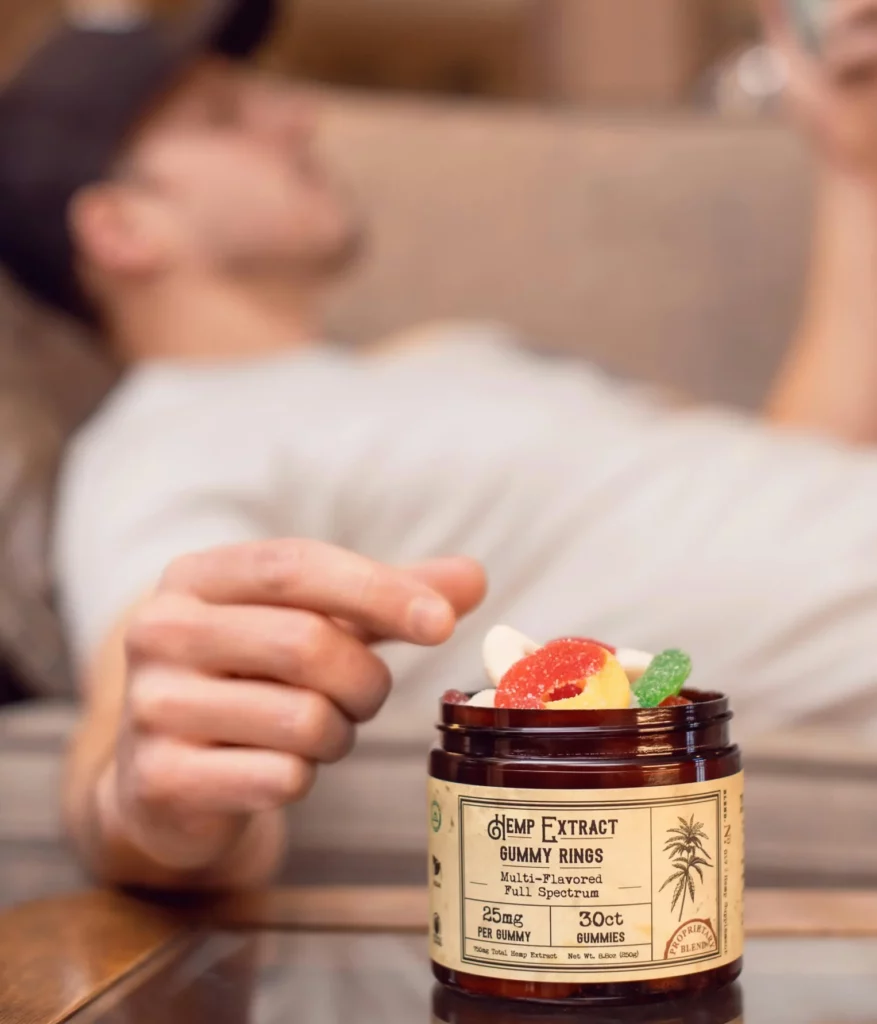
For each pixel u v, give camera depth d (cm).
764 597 133
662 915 74
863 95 174
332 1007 76
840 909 87
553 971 74
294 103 193
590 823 74
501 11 353
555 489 144
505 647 78
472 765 75
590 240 207
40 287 181
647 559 138
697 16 328
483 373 163
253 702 82
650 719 75
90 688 101
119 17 204
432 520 142
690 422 157
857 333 178
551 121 216
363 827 103
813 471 145
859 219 178
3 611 136
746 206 207
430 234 206
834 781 101
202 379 159
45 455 148
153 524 121
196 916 86
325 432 143
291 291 186
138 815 84
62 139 176
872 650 129
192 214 178
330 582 81
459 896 76
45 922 85
